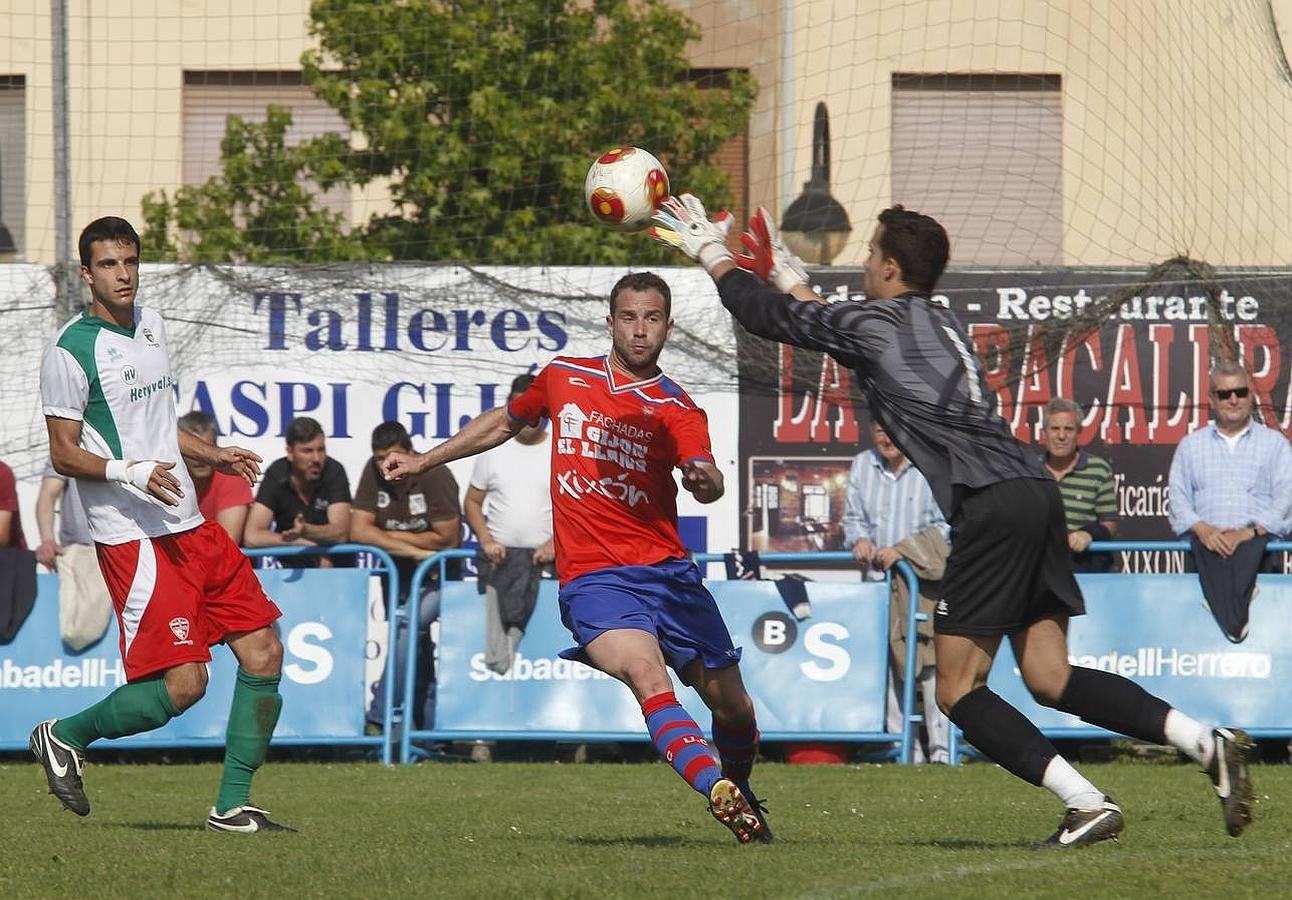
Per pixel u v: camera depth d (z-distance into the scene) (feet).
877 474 99.45
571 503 53.78
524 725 96.58
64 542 95.71
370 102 129.18
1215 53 124.16
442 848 53.52
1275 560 99.45
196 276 106.73
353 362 107.34
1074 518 100.48
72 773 61.05
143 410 60.95
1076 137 130.31
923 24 134.92
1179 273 109.09
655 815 69.15
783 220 129.49
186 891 43.88
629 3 136.56
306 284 107.24
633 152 58.90
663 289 54.39
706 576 104.47
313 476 97.35
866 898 40.37
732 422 107.55
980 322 109.09
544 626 96.84
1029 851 49.57
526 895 41.57
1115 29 129.08
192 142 131.75
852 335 49.85
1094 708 50.14
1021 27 134.31
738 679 55.21
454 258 126.31
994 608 49.57
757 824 49.90
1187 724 49.32
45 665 94.89
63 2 107.24
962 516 49.29
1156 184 127.13
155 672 60.64
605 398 53.98
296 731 95.96
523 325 107.96
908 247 50.85
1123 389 108.99
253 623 62.13
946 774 89.51
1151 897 40.29
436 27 129.80
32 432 105.40
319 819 67.97
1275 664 96.12
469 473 107.76
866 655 97.25
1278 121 122.01
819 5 135.54
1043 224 134.00
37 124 123.24
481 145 129.90
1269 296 109.09
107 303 60.85
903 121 135.85
